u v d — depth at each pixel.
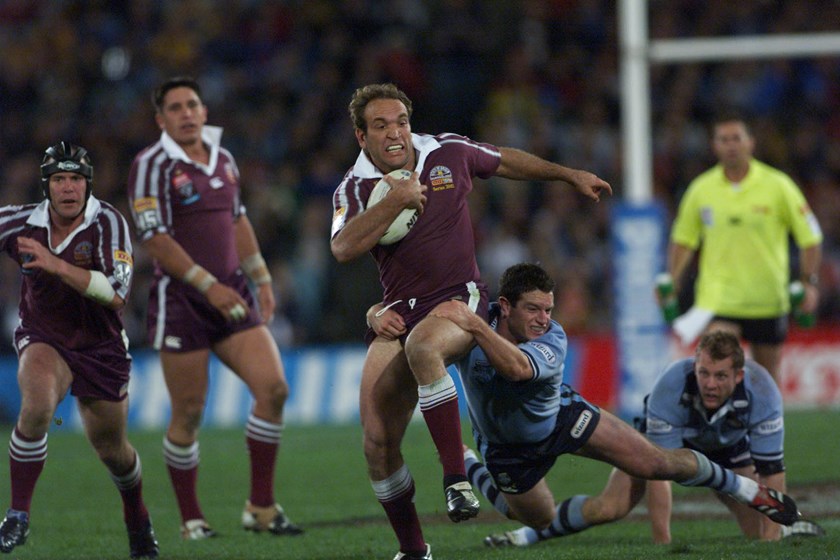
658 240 41.00
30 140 59.12
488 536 23.42
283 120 59.75
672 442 22.00
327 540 23.73
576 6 64.44
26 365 20.73
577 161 58.72
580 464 33.34
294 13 63.56
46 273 20.62
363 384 19.22
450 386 18.02
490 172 20.03
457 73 61.72
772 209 31.23
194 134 25.52
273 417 25.25
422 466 33.88
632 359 41.34
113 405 21.20
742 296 31.41
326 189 56.22
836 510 25.67
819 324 53.50
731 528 23.94
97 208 21.11
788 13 63.56
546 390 19.73
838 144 61.03
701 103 61.81
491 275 54.09
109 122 59.88
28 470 20.55
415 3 63.94
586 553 20.50
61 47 62.66
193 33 63.12
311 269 53.28
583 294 53.19
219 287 24.70
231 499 30.20
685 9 63.62
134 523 21.80
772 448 22.05
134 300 51.00
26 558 21.70
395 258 19.08
